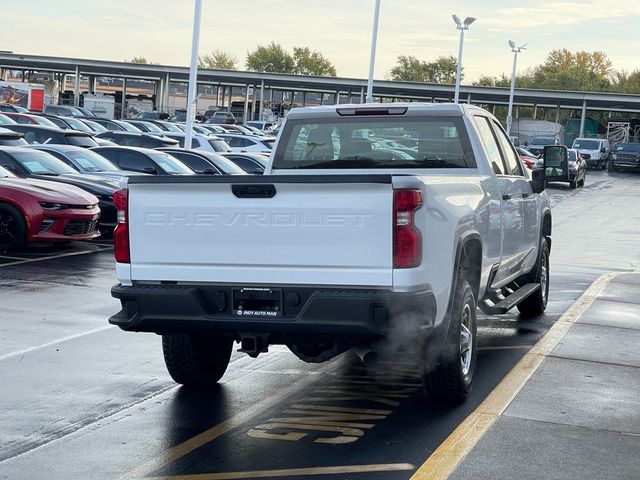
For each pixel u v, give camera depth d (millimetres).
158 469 5539
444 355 6727
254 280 6211
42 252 15367
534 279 10641
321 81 70312
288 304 6176
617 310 11359
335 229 6035
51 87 81188
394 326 5973
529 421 6582
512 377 7883
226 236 6234
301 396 7340
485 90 68375
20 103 60219
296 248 6113
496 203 8094
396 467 5582
